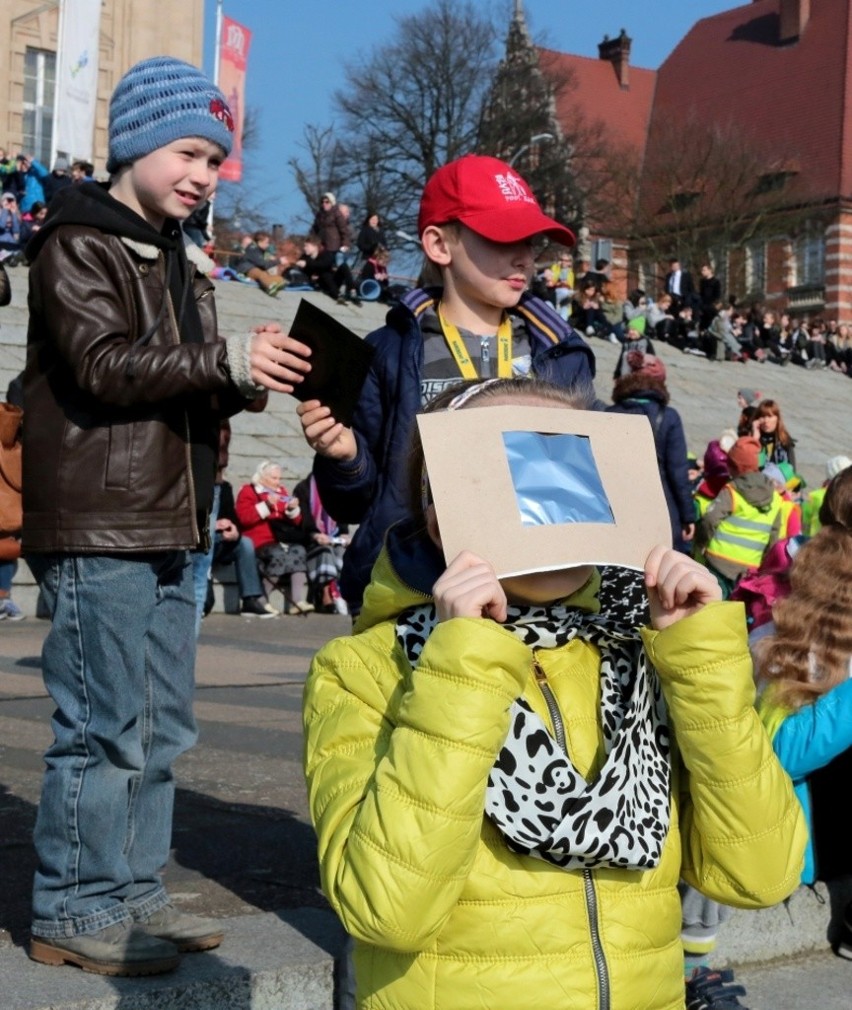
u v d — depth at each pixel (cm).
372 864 215
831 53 6906
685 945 397
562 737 235
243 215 5944
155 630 365
